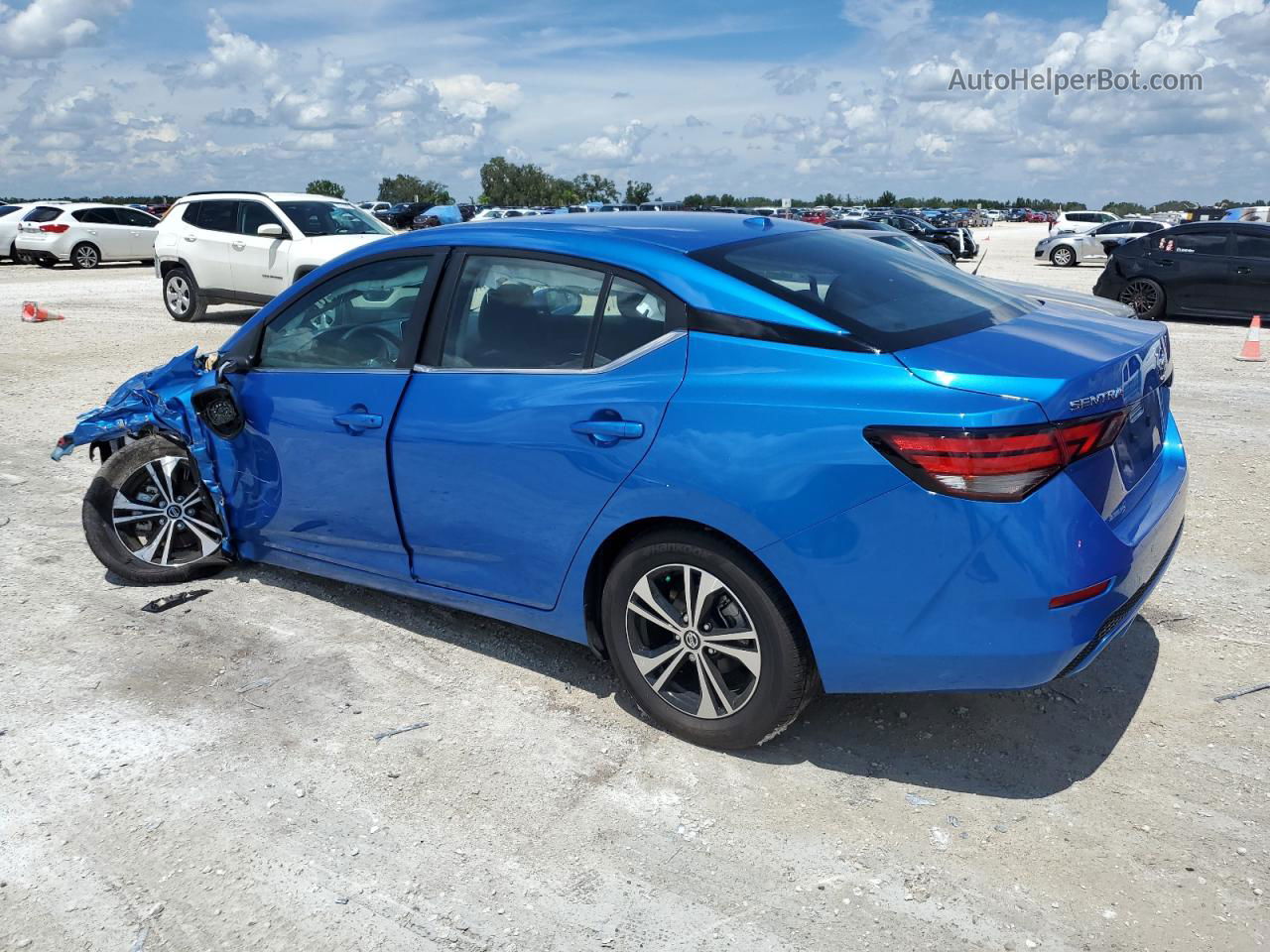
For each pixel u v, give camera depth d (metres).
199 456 4.21
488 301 3.41
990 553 2.51
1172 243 14.11
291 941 2.40
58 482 6.24
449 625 4.09
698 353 2.93
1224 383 9.17
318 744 3.23
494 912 2.48
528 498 3.24
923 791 2.92
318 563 4.09
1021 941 2.34
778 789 2.95
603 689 3.55
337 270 3.85
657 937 2.39
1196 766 3.00
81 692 3.58
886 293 3.11
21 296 17.48
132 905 2.53
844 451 2.62
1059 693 3.44
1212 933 2.34
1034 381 2.55
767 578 2.85
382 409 3.58
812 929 2.40
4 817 2.89
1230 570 4.49
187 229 13.62
